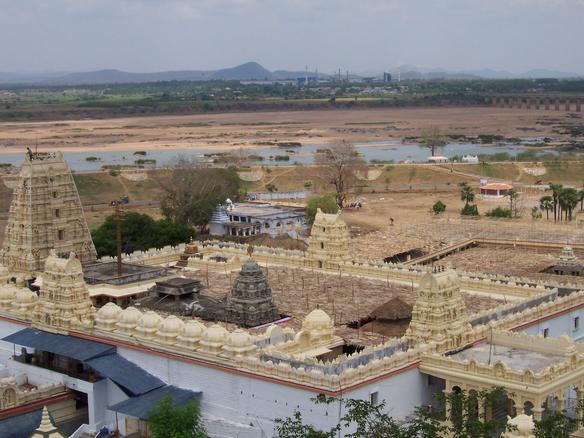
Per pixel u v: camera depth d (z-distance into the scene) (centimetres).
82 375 9175
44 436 7188
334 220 12244
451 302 8506
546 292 10362
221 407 8294
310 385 7538
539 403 7369
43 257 12075
